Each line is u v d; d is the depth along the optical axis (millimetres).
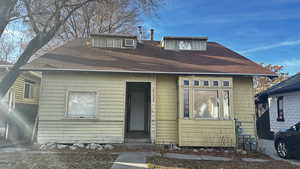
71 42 11445
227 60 10078
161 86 9016
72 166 5336
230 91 8617
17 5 7062
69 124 8422
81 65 8492
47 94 8484
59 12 7801
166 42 11422
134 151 7656
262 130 14000
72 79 8641
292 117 10969
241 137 8477
